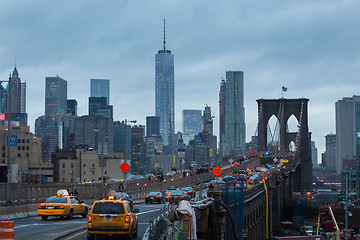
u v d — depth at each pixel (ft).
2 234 65.10
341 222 527.81
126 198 176.45
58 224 127.13
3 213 141.79
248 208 262.26
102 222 93.81
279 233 508.12
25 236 100.22
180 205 115.75
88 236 95.81
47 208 138.82
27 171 579.48
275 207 510.58
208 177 438.81
